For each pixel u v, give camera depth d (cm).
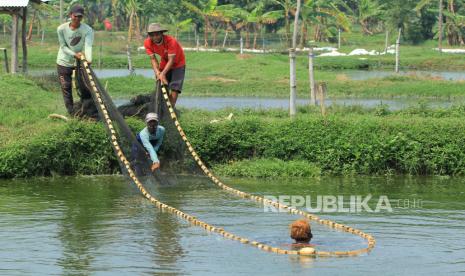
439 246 1408
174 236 1473
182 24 9212
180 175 2125
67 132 2156
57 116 2314
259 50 8856
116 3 10788
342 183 2047
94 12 11712
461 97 4703
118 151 2047
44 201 1792
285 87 5116
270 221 1602
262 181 2073
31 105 2591
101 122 2209
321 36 10331
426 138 2202
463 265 1290
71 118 2284
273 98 4566
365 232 1510
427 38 10319
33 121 2334
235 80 5719
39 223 1572
